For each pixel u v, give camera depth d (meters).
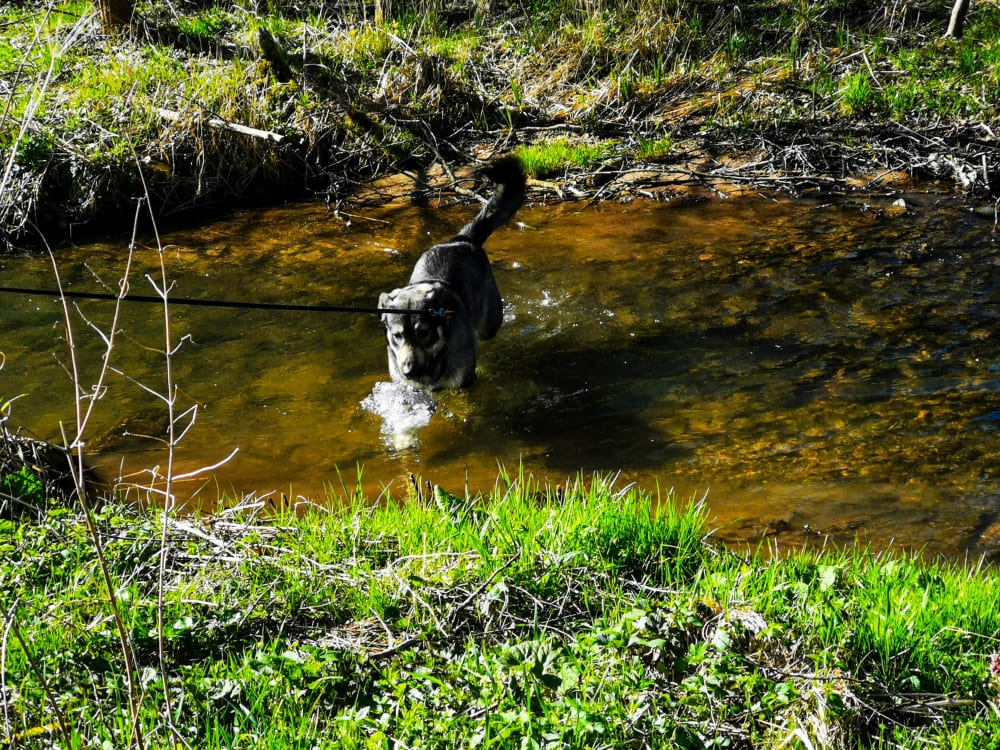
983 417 5.52
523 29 13.38
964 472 5.04
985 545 4.43
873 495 4.89
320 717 3.13
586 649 3.28
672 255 8.14
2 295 7.77
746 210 9.08
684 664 3.26
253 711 3.08
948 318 6.74
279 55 11.27
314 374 6.53
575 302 7.41
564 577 3.75
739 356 6.45
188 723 3.04
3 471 4.93
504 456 5.55
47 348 6.88
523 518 4.26
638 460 5.39
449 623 3.55
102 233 9.16
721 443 5.49
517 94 11.56
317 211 9.70
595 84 11.99
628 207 9.34
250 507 4.52
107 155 9.44
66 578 3.83
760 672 3.22
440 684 3.11
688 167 10.13
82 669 3.29
